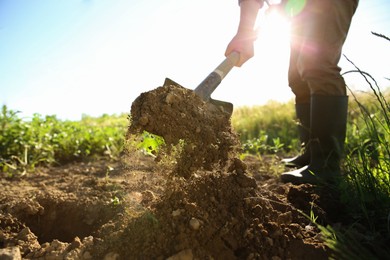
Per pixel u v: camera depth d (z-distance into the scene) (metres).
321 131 1.28
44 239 1.10
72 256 0.79
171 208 0.85
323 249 0.83
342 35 1.25
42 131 2.71
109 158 2.69
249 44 1.27
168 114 0.90
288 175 1.36
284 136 3.25
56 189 1.56
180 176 0.89
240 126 3.98
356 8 1.28
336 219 1.04
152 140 1.18
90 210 1.13
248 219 0.86
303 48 1.28
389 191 1.00
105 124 5.48
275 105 4.92
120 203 1.09
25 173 2.08
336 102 1.26
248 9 1.31
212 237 0.81
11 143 2.46
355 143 1.75
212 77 1.11
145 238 0.80
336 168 1.24
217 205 0.87
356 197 1.03
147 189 1.21
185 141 0.89
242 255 0.81
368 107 2.75
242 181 0.95
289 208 1.02
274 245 0.83
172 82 1.04
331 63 1.26
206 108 0.99
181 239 0.78
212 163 0.91
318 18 1.23
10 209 1.10
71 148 2.77
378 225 0.95
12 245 0.88
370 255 0.75
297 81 1.56
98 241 0.82
